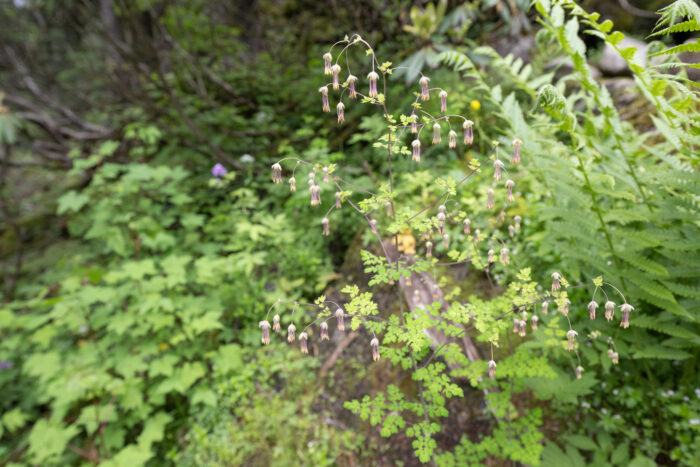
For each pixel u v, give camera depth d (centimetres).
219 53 613
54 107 611
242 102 561
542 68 386
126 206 402
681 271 186
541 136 267
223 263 321
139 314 298
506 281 267
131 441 292
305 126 487
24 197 710
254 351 309
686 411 189
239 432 264
